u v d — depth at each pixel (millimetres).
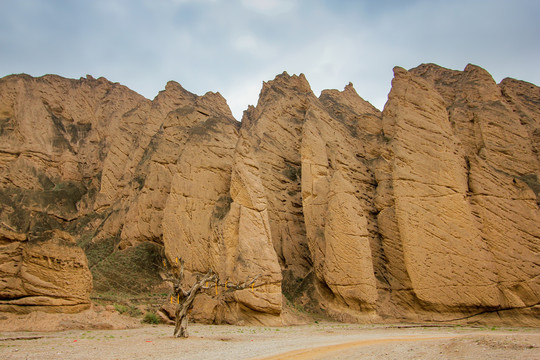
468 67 49594
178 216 34031
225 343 17984
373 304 31391
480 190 34875
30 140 51438
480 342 16094
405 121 38156
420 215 34312
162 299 30938
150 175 40281
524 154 39719
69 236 23531
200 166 35469
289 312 30500
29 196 47156
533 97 50250
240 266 28703
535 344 15062
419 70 56375
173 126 43188
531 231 33312
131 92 63469
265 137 43844
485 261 32500
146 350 15422
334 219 33438
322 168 37312
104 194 49781
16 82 53812
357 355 15078
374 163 40812
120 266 34688
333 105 49406
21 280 21625
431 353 15180
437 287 32312
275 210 39719
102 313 23562
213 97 61281
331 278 32375
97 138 57812
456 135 40594
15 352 14352
